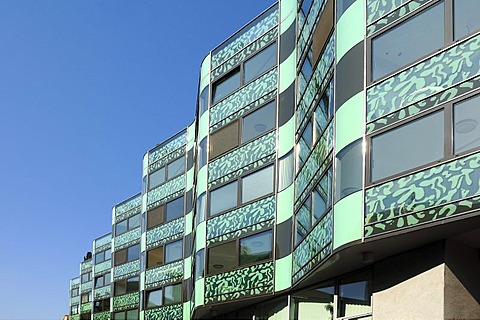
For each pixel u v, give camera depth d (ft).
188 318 98.63
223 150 71.41
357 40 41.63
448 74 35.12
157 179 118.11
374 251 40.16
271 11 68.59
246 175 66.74
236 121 70.28
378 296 41.83
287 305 59.57
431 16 36.96
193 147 107.24
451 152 33.91
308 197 51.75
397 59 38.55
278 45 66.23
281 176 61.77
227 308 71.15
